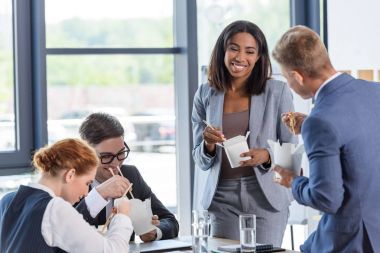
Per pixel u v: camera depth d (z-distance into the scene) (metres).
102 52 5.21
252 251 3.10
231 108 3.88
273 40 5.74
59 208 2.67
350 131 2.61
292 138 3.83
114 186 3.26
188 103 5.34
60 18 5.09
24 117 4.99
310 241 2.92
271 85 3.87
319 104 2.70
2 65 4.96
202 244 3.23
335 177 2.61
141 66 5.38
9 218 2.73
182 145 5.44
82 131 3.51
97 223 3.53
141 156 5.41
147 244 3.43
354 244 2.68
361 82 2.74
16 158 4.96
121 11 5.29
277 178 3.15
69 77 5.13
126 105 5.36
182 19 5.38
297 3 5.73
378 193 2.66
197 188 4.98
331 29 5.21
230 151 3.62
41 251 2.63
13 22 4.96
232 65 3.80
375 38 4.96
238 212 3.77
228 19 5.52
